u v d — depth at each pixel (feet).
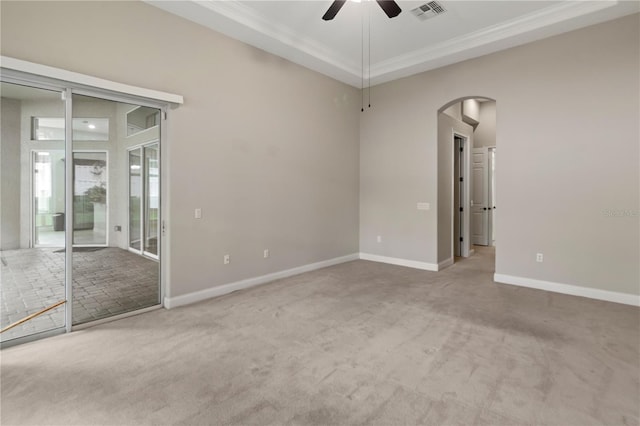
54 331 9.58
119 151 10.98
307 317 10.94
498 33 13.78
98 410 6.28
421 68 16.97
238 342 9.11
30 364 7.91
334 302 12.42
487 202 25.44
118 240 11.15
